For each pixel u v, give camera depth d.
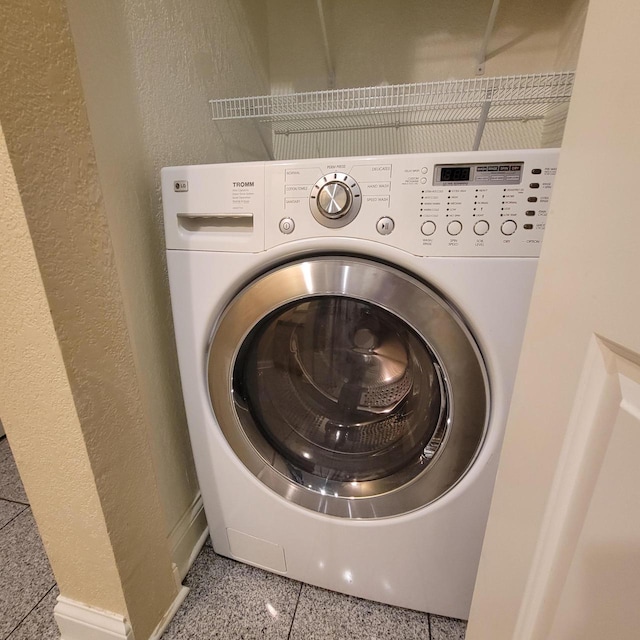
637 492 0.30
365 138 1.32
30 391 0.54
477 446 0.63
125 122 0.66
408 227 0.56
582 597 0.37
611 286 0.31
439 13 1.15
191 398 0.76
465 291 0.56
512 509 0.49
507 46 1.15
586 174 0.33
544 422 0.41
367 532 0.75
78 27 0.55
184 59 0.81
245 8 1.09
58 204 0.48
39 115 0.44
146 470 0.70
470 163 0.53
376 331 0.68
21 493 1.19
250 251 0.63
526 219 0.53
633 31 0.27
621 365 0.31
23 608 0.84
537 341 0.42
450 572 0.74
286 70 1.29
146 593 0.74
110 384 0.59
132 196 0.69
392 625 0.81
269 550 0.86
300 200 0.59
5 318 0.50
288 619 0.82
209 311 0.69
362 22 1.20
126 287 0.68
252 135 1.20
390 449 0.73
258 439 0.78
